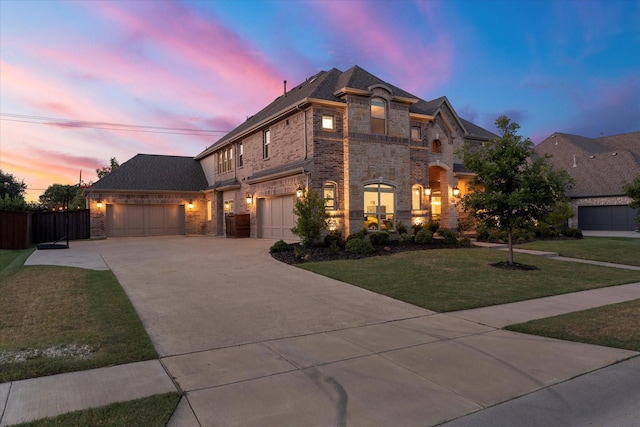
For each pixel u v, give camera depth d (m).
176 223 27.05
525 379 4.38
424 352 5.23
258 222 21.34
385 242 16.28
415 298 8.41
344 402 3.75
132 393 3.83
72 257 14.08
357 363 4.79
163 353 5.04
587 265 13.45
